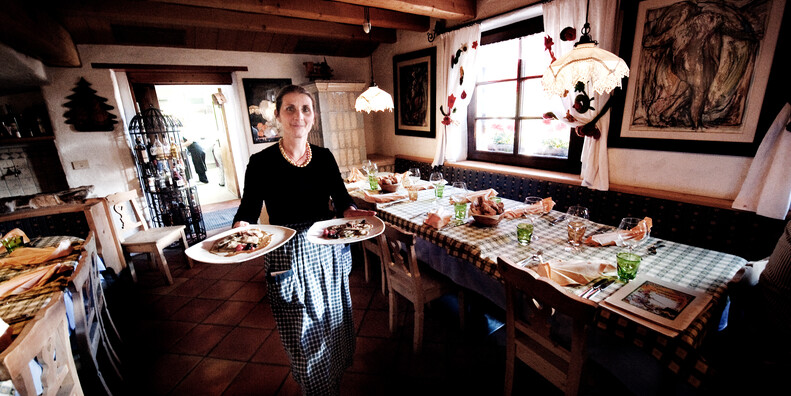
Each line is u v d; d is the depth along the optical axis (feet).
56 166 12.45
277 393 5.61
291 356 4.34
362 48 15.10
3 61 7.72
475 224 6.33
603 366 4.14
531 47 9.95
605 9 7.51
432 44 12.56
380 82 15.76
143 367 6.28
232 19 10.47
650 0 7.00
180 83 12.60
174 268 10.68
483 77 11.59
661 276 4.19
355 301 8.20
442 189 8.22
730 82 6.29
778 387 3.15
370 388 5.59
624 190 7.95
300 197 4.46
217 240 4.20
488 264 4.78
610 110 7.96
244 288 9.21
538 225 6.23
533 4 8.93
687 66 6.75
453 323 7.21
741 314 4.27
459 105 11.71
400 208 7.46
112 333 6.78
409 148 14.88
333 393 4.72
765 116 5.98
